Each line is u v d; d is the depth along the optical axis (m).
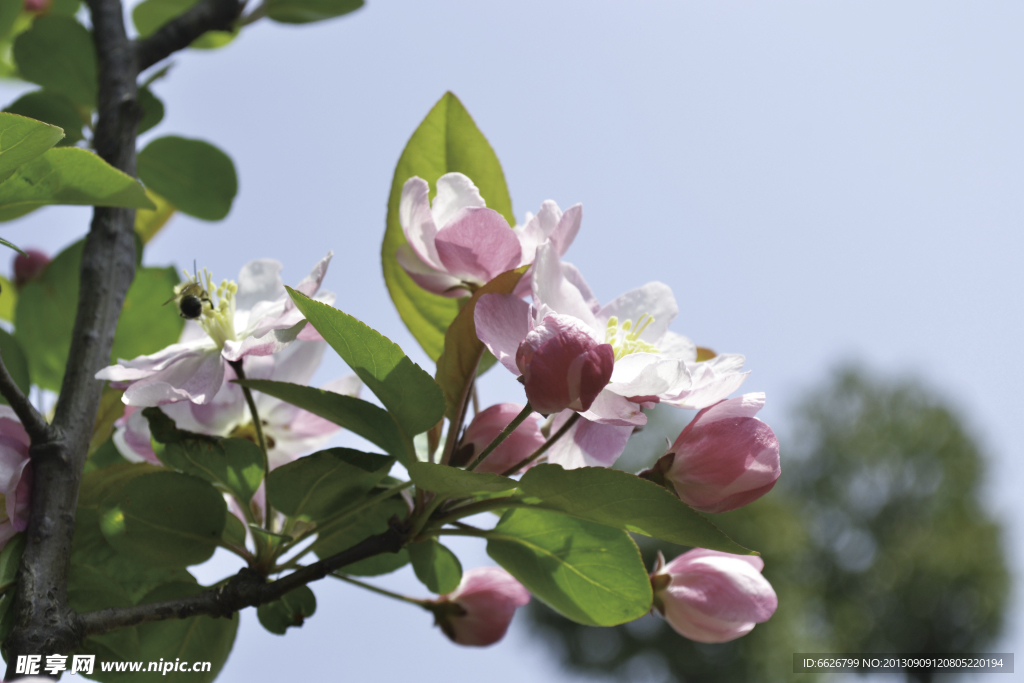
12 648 0.53
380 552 0.56
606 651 6.59
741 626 0.58
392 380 0.54
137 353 0.65
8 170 0.53
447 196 0.58
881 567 9.21
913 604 8.71
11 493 0.54
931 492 9.99
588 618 0.57
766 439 0.55
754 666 5.91
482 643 0.62
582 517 0.54
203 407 0.60
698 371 0.56
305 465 0.55
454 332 0.56
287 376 0.61
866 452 10.26
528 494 0.54
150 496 0.56
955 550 8.98
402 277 0.61
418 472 0.53
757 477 0.55
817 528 9.95
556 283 0.56
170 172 0.69
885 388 10.90
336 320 0.53
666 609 0.59
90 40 0.67
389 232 0.61
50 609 0.53
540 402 0.53
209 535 0.56
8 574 0.54
